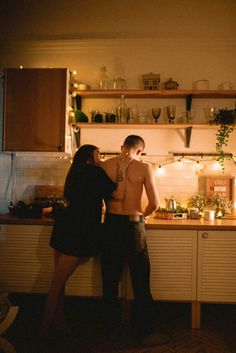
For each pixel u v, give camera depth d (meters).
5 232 2.52
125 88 2.95
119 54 3.03
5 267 2.53
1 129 2.82
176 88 2.83
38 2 3.15
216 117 2.70
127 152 2.27
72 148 2.96
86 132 3.04
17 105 2.70
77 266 2.35
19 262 2.52
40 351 2.04
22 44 3.10
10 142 2.71
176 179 2.97
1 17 3.15
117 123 2.76
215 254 2.37
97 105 3.03
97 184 2.15
